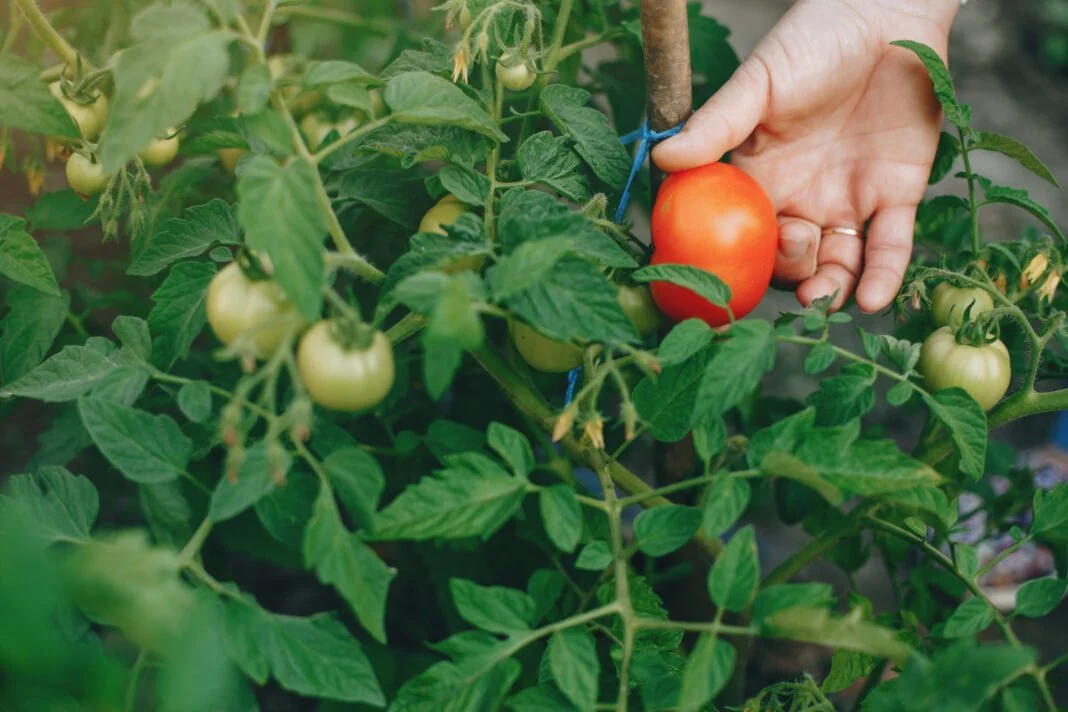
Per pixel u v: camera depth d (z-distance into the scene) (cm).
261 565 231
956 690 91
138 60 93
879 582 256
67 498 112
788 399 200
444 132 133
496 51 138
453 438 151
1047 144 419
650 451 277
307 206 92
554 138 137
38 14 143
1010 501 191
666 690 110
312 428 122
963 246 195
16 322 149
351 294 108
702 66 199
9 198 235
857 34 164
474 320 91
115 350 126
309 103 168
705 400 108
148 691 113
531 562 183
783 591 100
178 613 90
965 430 120
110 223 141
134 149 92
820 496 187
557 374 196
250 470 102
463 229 111
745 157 174
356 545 100
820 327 123
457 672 103
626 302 140
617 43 210
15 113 116
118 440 108
